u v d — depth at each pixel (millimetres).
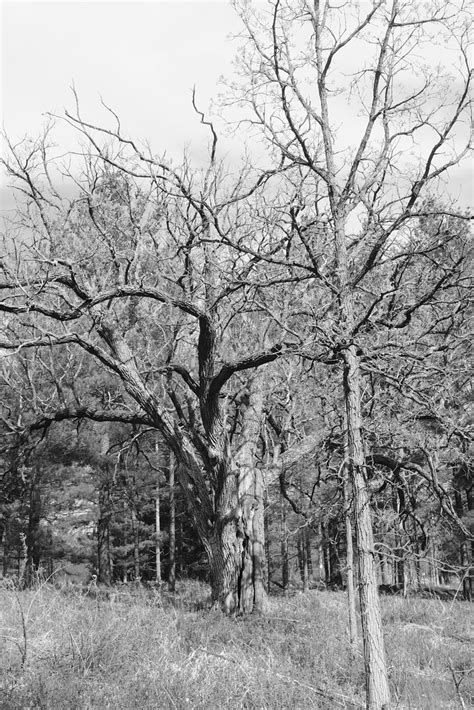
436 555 16000
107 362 17953
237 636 12836
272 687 9391
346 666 10969
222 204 13391
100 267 18969
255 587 17172
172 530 31297
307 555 32594
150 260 18078
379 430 11727
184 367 17797
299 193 9773
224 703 8773
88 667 9414
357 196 8617
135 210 18453
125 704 8234
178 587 30875
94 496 31359
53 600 12750
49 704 7957
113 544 42812
